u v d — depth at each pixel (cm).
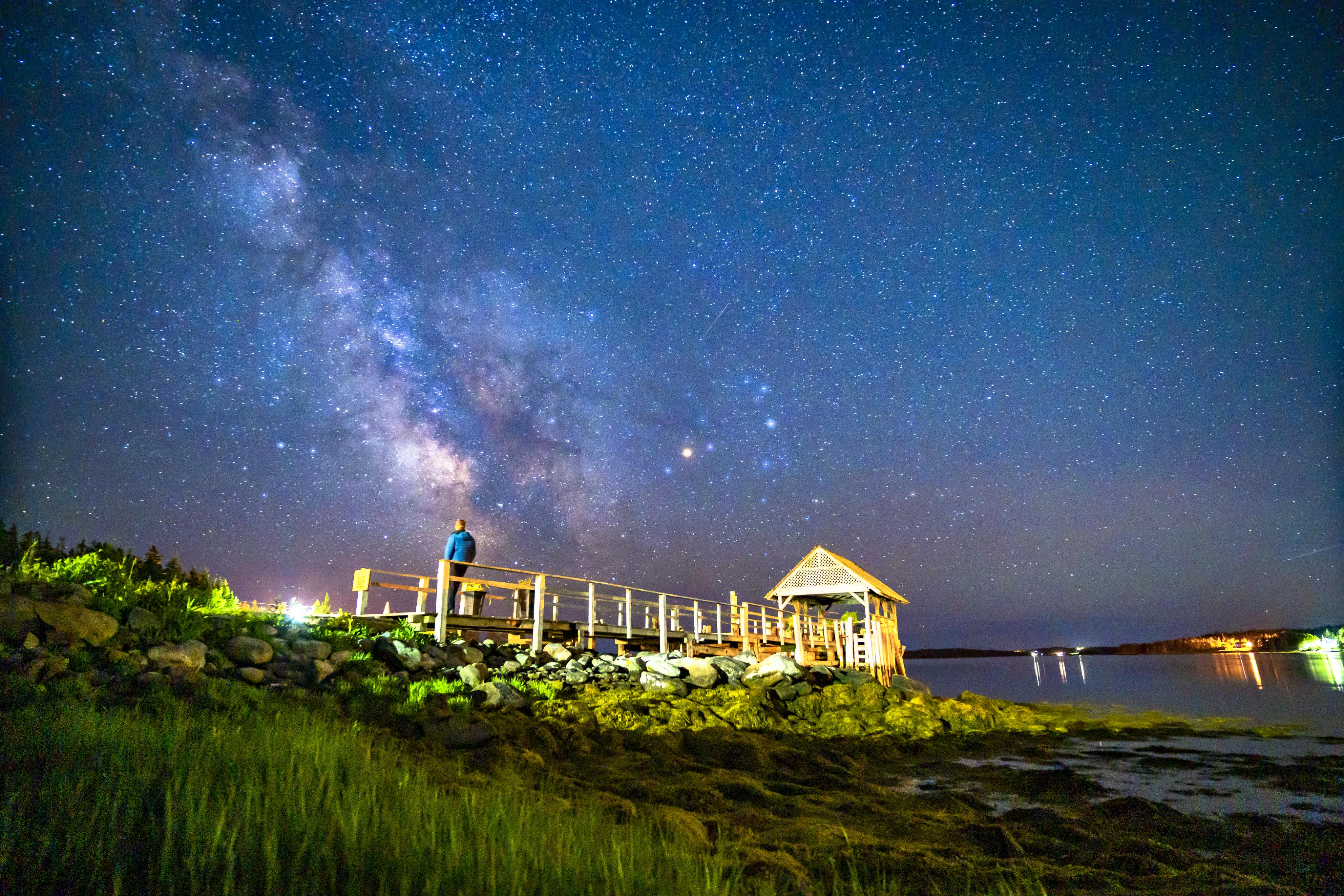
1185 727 1964
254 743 556
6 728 527
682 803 761
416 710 964
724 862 507
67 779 407
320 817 393
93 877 301
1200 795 1055
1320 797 1047
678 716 1273
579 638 1720
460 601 1603
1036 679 6344
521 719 1036
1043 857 686
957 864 620
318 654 1054
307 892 315
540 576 1554
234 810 382
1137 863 656
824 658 2955
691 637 2144
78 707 624
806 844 643
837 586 2684
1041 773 1117
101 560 1173
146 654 874
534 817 490
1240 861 711
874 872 584
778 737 1373
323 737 643
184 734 561
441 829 410
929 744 1485
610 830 511
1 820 344
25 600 825
